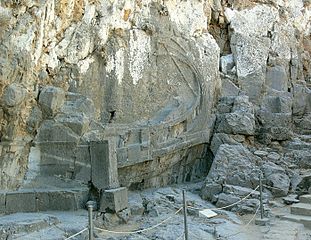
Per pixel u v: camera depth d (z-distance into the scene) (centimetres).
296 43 1598
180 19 1265
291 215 923
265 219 883
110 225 842
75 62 988
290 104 1424
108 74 1041
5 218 771
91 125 962
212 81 1309
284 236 780
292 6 1627
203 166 1296
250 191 1032
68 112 935
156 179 1134
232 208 988
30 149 908
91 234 555
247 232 823
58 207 863
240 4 1498
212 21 1486
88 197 896
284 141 1354
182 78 1228
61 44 974
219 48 1390
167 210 959
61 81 969
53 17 936
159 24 1183
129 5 1097
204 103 1255
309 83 1620
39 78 923
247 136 1300
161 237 765
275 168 1122
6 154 856
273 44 1503
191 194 1099
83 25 1002
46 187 895
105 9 1036
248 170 1103
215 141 1272
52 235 712
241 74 1423
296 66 1534
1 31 819
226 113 1309
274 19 1524
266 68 1470
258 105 1420
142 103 1107
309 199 991
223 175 1090
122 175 1007
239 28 1467
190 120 1214
